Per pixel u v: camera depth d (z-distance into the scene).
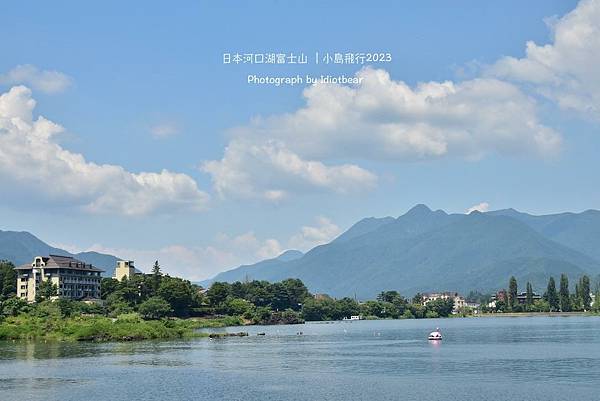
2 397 118.38
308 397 117.12
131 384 131.88
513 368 153.12
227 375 143.75
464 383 130.50
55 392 123.06
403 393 119.94
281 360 176.50
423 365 162.62
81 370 153.00
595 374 140.62
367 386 128.38
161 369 155.38
